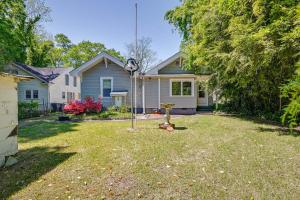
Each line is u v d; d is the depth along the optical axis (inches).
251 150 200.8
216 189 122.6
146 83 652.1
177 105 650.2
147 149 207.9
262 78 339.6
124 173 147.6
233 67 335.3
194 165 161.6
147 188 125.2
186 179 136.6
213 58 378.3
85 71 644.7
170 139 253.3
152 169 154.6
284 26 235.6
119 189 124.5
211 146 217.6
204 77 587.5
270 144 223.5
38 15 919.0
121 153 195.6
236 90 506.3
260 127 337.1
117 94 621.9
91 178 140.3
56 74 986.1
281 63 281.9
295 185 126.3
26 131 341.1
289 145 218.1
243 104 537.3
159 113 609.3
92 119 495.5
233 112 576.7
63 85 1026.7
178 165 162.1
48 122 463.5
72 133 311.3
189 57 552.1
